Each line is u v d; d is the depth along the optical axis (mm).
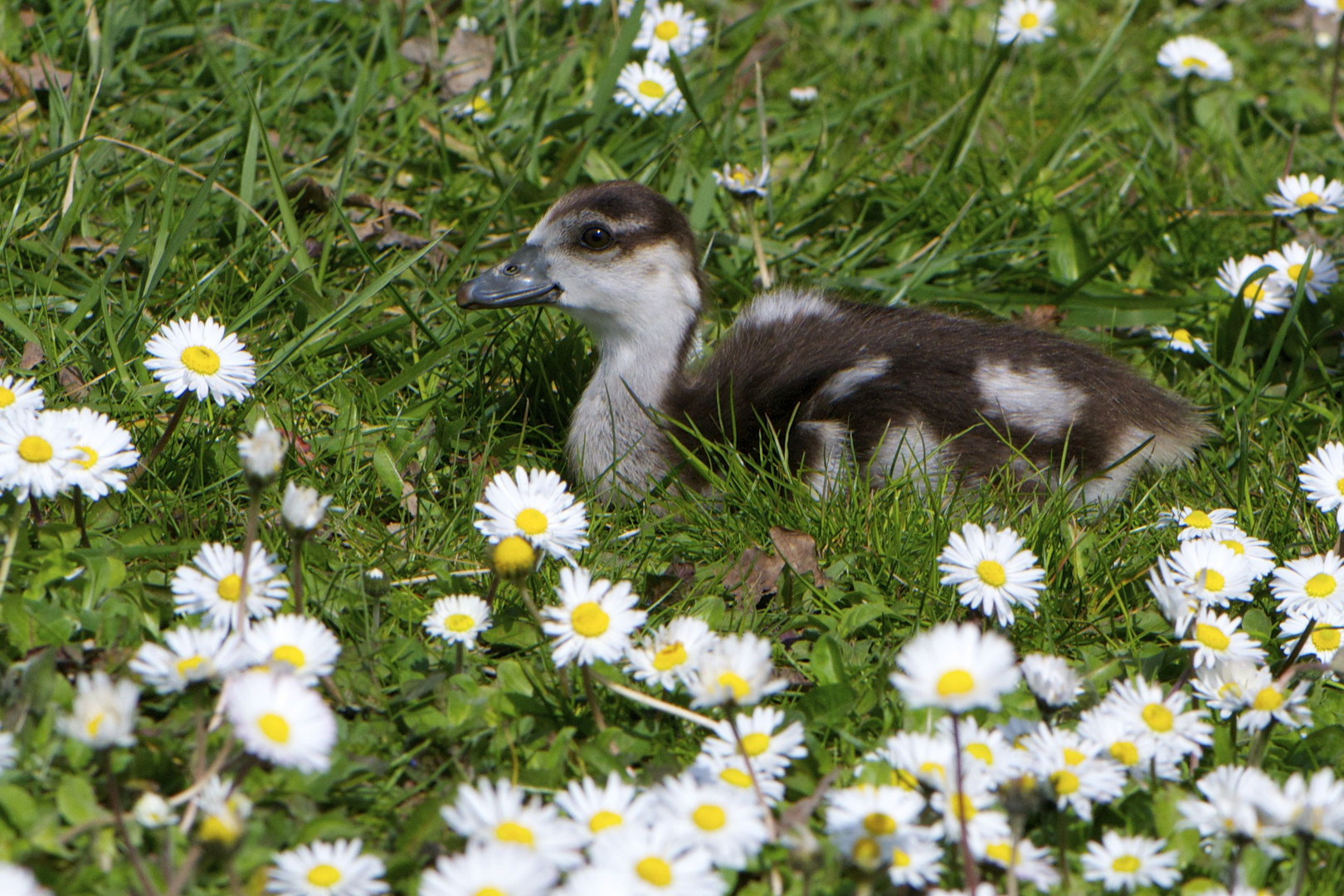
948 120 13727
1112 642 7906
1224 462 9805
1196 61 14070
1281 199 11297
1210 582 7688
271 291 10008
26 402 7477
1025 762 6113
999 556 7316
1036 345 9953
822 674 7223
